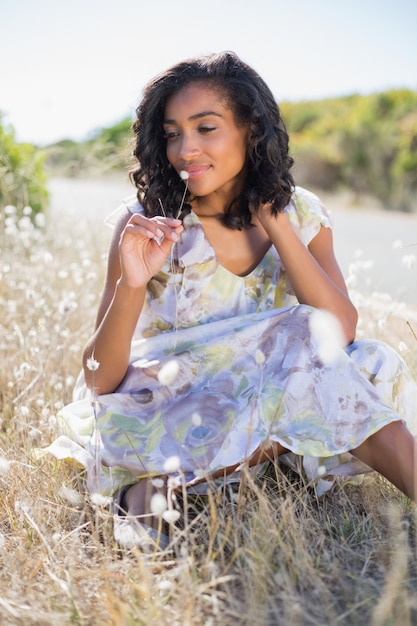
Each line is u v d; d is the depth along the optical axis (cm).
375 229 1203
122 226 273
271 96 264
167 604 192
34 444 299
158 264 245
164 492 233
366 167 1906
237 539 205
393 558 205
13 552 217
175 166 259
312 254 280
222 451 227
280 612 186
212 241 265
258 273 269
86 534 224
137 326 275
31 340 375
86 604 191
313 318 238
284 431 227
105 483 239
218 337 250
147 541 208
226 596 187
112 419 244
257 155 257
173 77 254
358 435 224
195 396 243
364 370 245
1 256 514
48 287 439
